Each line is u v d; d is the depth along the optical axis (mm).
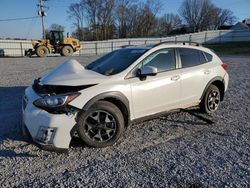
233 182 3439
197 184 3391
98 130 4340
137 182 3436
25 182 3441
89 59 22531
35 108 4047
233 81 10398
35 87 4523
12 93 8320
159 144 4551
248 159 4035
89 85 4258
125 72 4613
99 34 77500
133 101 4629
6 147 4359
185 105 5527
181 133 5039
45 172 3670
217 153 4219
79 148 4355
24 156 4094
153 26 82500
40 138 3969
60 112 3977
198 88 5668
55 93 4109
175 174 3611
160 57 5105
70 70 4738
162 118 5797
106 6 76312
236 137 4867
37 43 29734
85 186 3357
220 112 6305
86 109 4121
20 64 18547
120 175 3592
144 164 3877
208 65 5891
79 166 3830
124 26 80000
